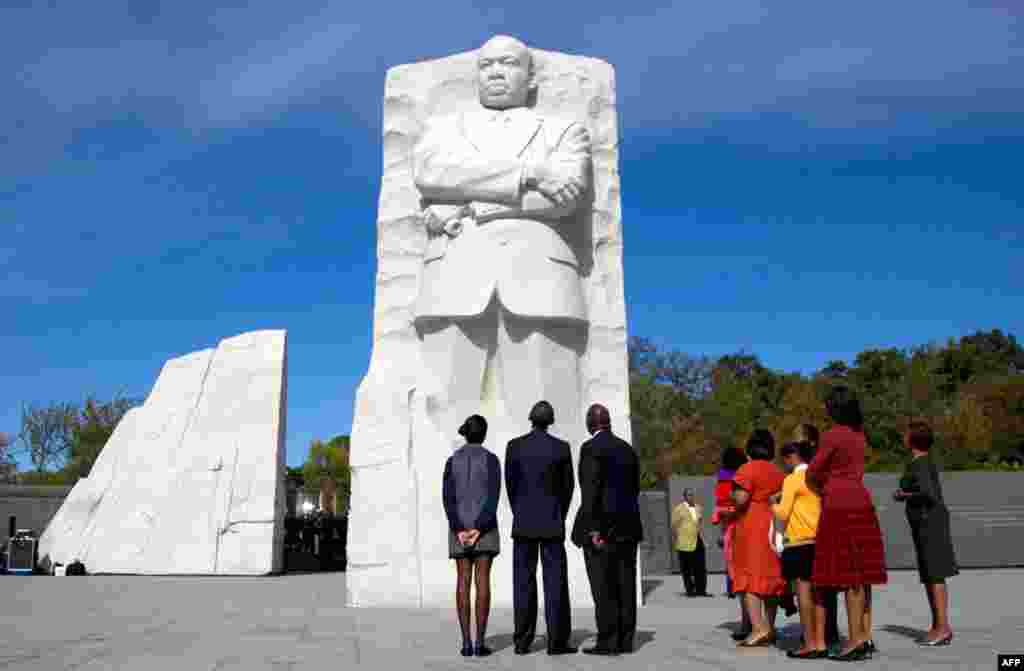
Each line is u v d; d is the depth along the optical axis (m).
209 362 20.59
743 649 6.75
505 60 11.05
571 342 10.70
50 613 9.81
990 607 10.06
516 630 6.71
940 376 45.81
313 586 14.56
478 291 10.27
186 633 7.83
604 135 11.59
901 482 7.17
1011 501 19.91
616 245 11.34
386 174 11.51
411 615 9.48
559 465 6.95
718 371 47.19
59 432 42.12
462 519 6.72
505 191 10.27
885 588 13.59
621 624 6.70
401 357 11.05
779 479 6.99
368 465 10.64
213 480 19.19
